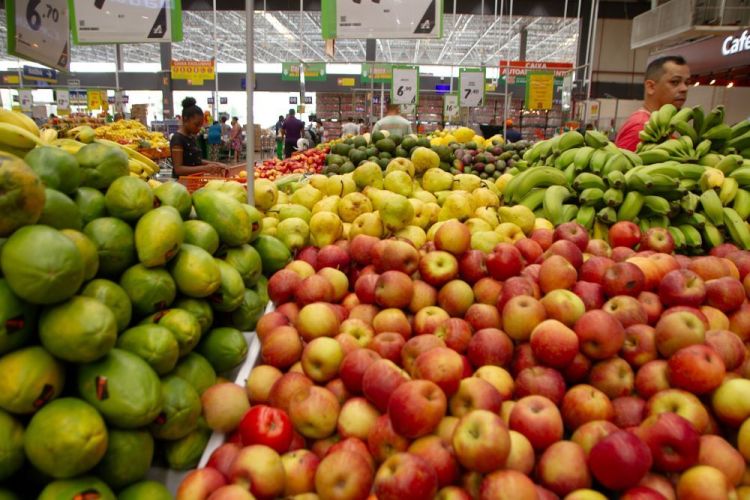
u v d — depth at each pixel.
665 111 3.24
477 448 1.12
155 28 3.66
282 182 3.87
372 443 1.29
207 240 1.72
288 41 23.94
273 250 2.15
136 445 1.21
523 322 1.58
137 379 1.21
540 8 18.00
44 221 1.29
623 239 2.36
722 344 1.50
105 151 1.60
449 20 18.73
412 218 2.37
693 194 2.74
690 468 1.18
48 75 20.42
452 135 6.05
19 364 1.11
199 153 6.56
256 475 1.17
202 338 1.68
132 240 1.49
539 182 2.98
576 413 1.38
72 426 1.08
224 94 26.95
